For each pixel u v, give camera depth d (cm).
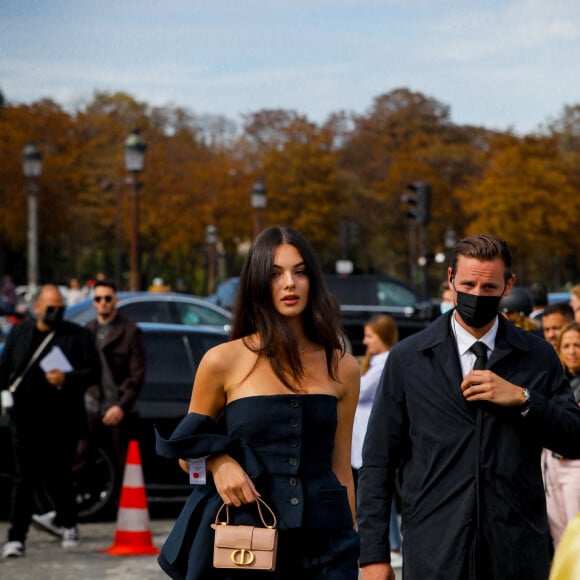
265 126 9488
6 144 7494
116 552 1070
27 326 1079
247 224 8531
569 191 8475
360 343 3156
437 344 520
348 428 478
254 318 465
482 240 512
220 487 445
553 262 9575
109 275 8406
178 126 9844
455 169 10506
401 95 12938
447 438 509
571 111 9962
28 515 1062
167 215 7950
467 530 501
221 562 439
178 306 1992
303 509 447
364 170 12000
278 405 454
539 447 512
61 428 1074
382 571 522
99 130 8012
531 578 503
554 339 970
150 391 1251
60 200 7675
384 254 10450
